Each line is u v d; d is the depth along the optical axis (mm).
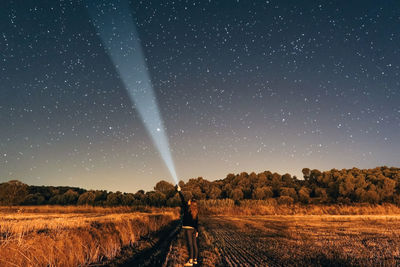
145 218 19547
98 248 9336
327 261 9086
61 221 14039
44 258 7094
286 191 93312
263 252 10867
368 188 91688
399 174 106938
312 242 13836
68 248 8273
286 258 9617
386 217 37594
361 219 34062
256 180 125625
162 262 9000
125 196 68812
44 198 70000
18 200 52094
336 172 119750
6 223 12062
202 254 10469
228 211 50594
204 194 104250
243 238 15695
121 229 13164
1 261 6133
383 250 11492
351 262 8945
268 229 21375
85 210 45594
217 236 16750
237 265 8492
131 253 10312
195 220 8898
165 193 77500
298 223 27922
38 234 8812
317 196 99688
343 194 90938
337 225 25141
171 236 16562
